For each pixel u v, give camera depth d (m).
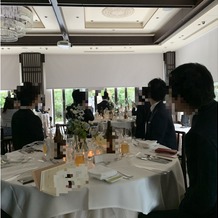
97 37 7.58
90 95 9.47
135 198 1.46
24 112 2.51
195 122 1.24
